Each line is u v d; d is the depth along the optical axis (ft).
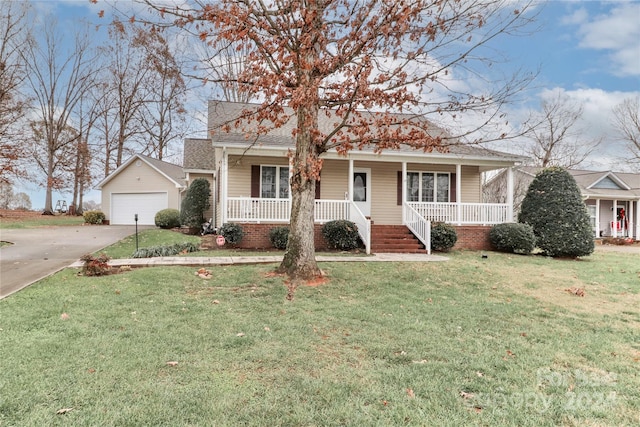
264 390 9.61
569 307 19.17
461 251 41.16
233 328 14.30
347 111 21.07
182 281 21.70
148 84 99.40
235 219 39.96
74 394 9.11
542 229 39.91
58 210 107.24
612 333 15.14
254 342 12.94
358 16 20.35
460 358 12.05
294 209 23.25
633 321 16.92
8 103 72.54
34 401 8.74
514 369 11.32
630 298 21.34
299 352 12.22
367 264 29.22
